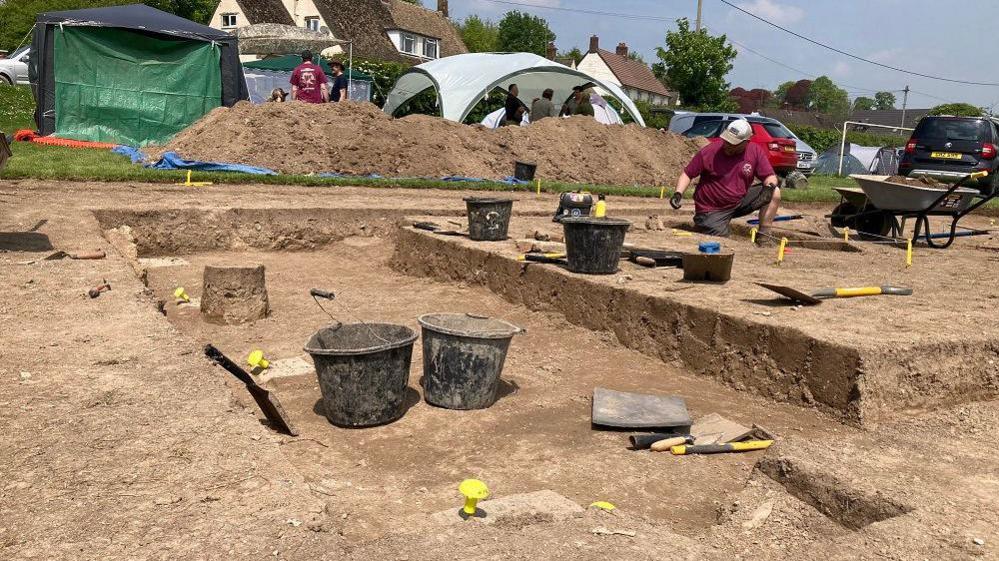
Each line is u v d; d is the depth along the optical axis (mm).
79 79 17531
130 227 9703
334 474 3715
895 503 3113
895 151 28016
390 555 2473
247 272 6891
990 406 4699
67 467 2877
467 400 4703
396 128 17500
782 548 3047
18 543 2369
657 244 8820
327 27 44844
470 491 2988
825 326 4969
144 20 17781
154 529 2482
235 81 19125
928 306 5816
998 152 18219
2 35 39250
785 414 4648
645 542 2672
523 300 7477
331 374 4305
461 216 11383
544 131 19828
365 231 11250
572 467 3871
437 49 53156
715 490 3676
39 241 7391
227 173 13992
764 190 9711
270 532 2496
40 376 3809
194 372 3957
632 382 5324
